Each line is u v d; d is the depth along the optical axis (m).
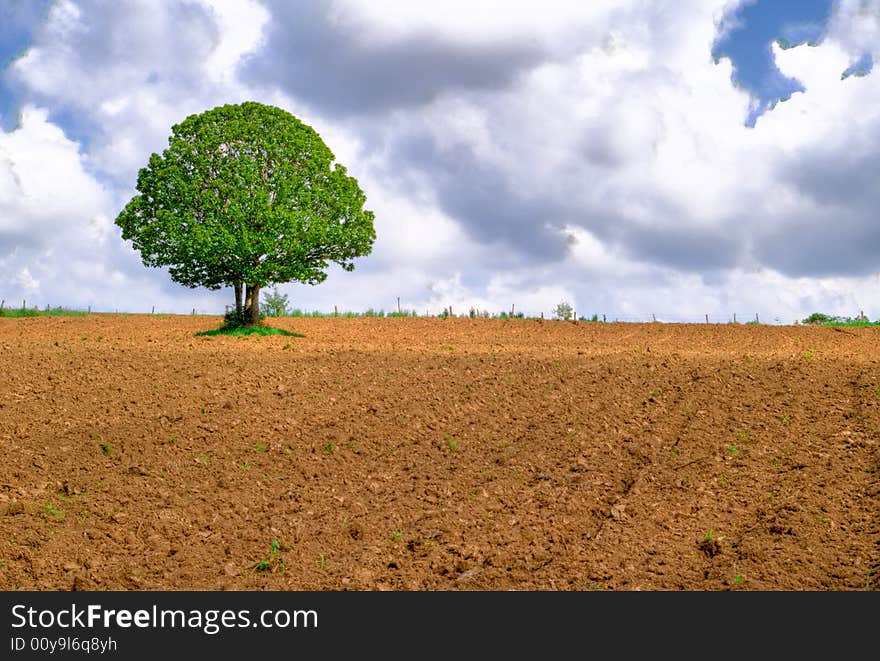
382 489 10.05
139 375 14.66
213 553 8.39
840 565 7.63
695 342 25.00
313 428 12.16
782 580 7.40
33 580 7.72
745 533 8.45
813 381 13.61
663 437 11.45
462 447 11.42
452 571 7.92
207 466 10.62
